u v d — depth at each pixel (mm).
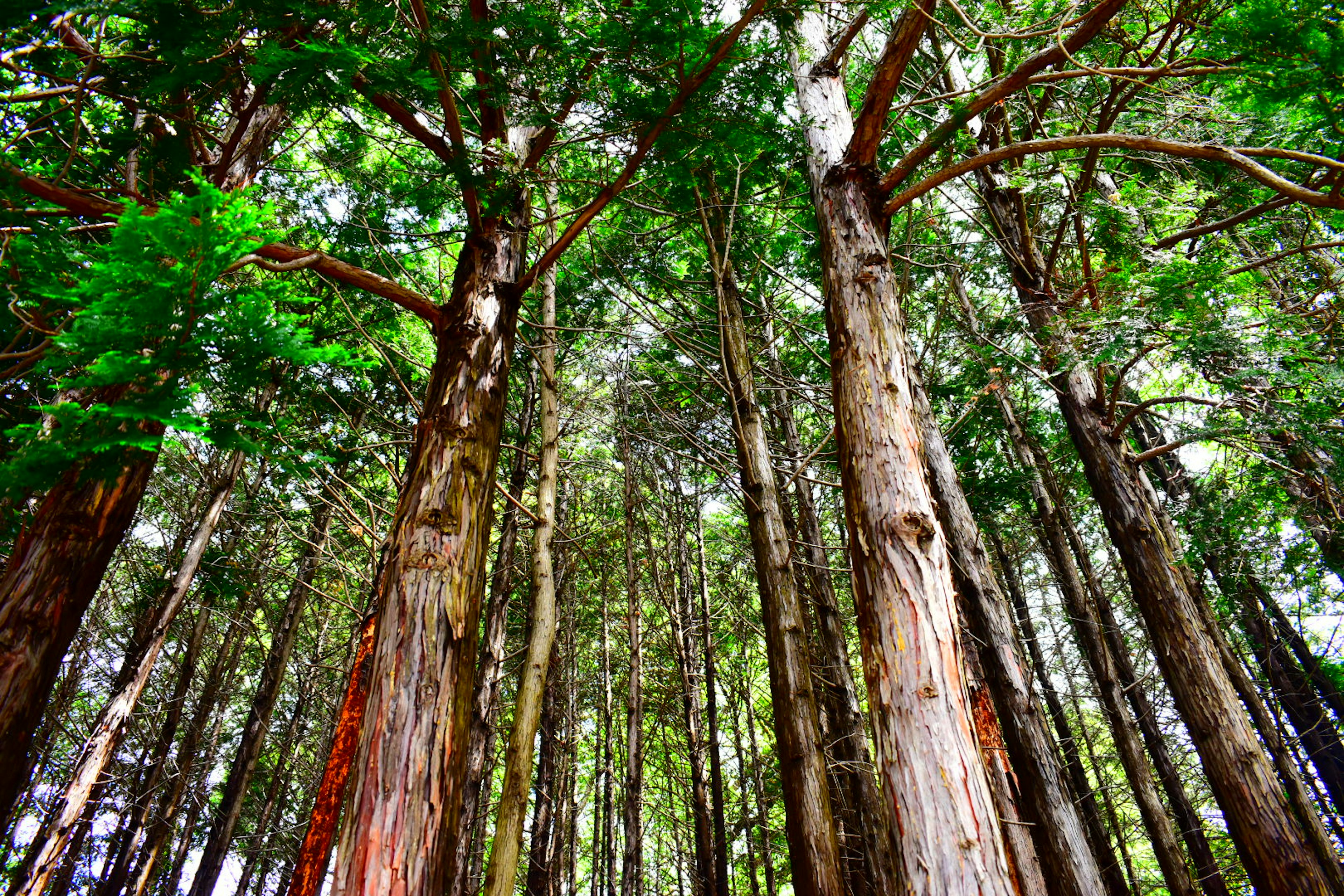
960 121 4109
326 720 14188
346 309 6965
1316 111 3557
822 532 12125
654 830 18531
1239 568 8344
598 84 4164
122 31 4168
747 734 16859
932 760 2736
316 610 13391
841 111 6211
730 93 4121
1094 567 12773
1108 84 6902
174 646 13117
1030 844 4980
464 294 4227
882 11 4980
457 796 2975
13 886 6695
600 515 13477
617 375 9703
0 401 3936
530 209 5113
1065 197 7090
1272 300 7781
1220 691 5883
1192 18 4516
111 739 6797
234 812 10875
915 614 3039
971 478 10508
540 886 10344
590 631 15398
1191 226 7340
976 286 9820
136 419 2014
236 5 2998
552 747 11492
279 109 6109
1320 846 7414
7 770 3307
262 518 10461
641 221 8242
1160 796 9023
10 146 4004
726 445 10406
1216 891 9203
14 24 2811
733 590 13438
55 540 3695
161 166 4121
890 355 3729
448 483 3547
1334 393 5918
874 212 4219
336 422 8906
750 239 7969
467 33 3416
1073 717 14336
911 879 2602
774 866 16328
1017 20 5672
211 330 2100
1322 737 9695
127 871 10125
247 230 1989
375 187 7484
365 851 2672
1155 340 6223
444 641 3168
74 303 2631
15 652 3432
